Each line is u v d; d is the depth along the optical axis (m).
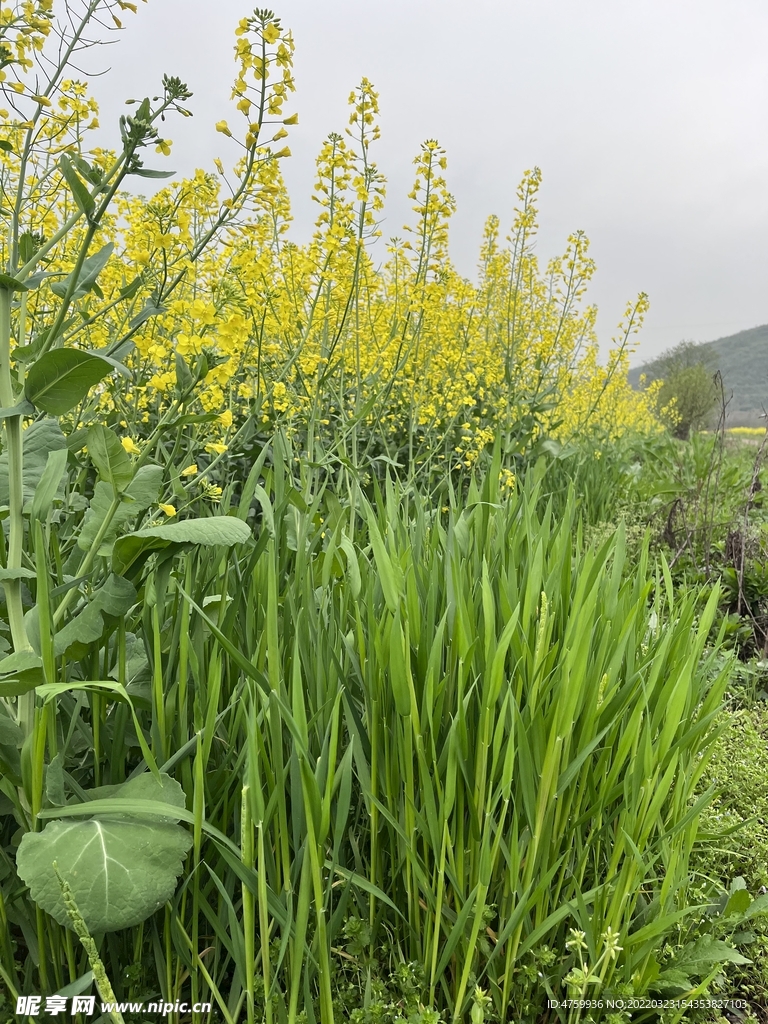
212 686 1.34
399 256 5.04
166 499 2.08
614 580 1.86
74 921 1.07
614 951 1.41
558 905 1.56
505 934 1.37
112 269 2.71
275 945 1.42
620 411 10.31
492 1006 1.47
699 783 2.36
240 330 1.64
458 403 4.63
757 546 4.78
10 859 1.47
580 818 1.52
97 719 1.45
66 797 1.47
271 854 1.39
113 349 1.67
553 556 1.91
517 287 5.93
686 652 1.80
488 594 1.42
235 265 2.04
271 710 1.29
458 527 2.06
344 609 1.75
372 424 4.11
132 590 1.38
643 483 7.23
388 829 1.55
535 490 2.15
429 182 3.54
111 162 2.62
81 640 1.34
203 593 1.64
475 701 1.52
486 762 1.39
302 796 1.32
